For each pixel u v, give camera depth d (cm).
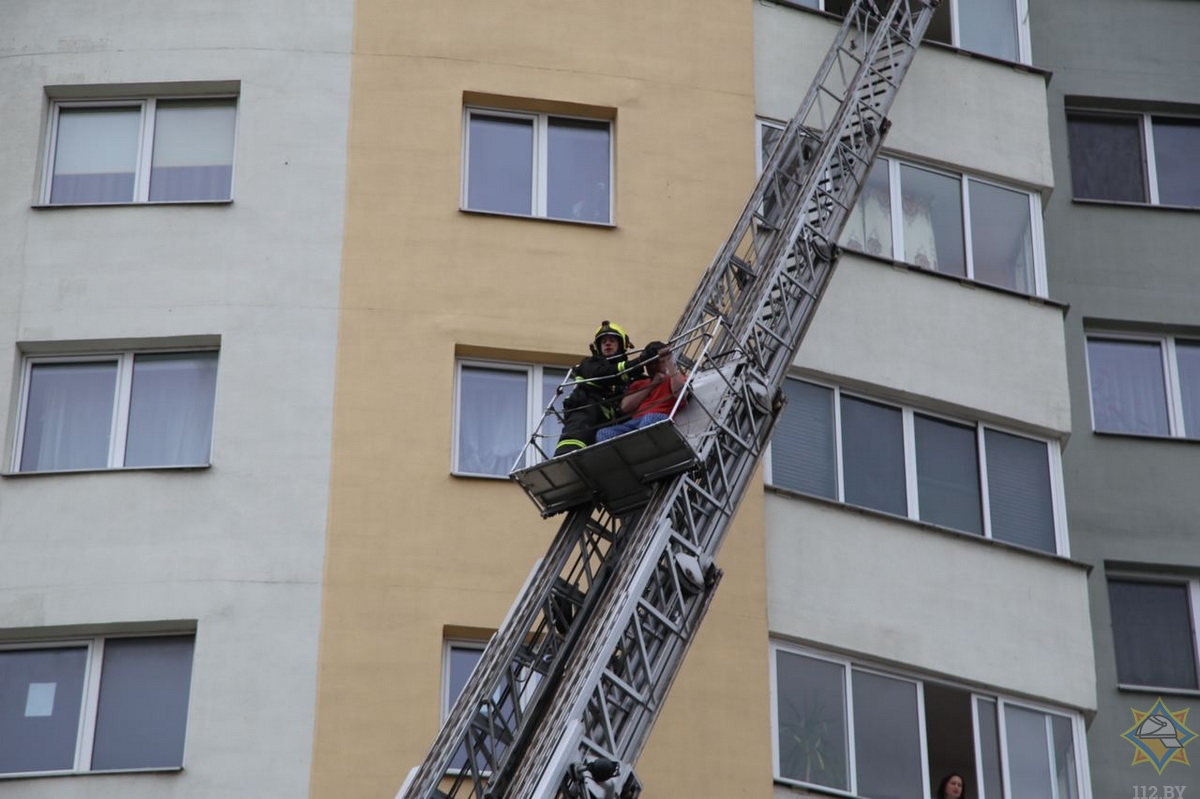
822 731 3456
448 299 3603
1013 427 3919
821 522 3612
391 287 3600
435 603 3334
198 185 3750
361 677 3262
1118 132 4544
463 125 3812
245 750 3195
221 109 3800
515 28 3869
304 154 3706
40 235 3638
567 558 2962
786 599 3512
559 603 2938
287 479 3422
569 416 2986
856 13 3984
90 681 3303
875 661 3553
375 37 3819
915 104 4138
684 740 3312
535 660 2883
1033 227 4147
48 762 3256
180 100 3806
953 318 3931
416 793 2698
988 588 3688
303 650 3278
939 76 4191
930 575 3650
